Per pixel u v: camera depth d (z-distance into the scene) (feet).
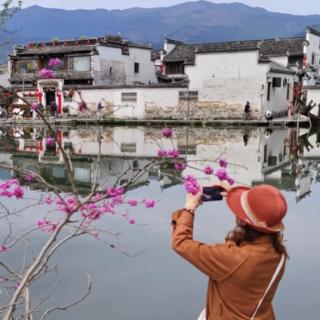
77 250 25.41
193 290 20.80
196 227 29.91
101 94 132.77
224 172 12.18
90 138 95.20
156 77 169.07
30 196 35.27
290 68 141.08
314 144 83.10
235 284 8.55
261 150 73.92
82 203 12.11
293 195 40.47
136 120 128.88
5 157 67.72
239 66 120.06
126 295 20.15
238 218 8.79
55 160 64.85
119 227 29.63
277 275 8.66
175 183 43.70
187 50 166.81
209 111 124.36
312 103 117.50
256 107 119.34
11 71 153.69
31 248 25.18
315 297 20.11
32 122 116.47
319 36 158.81
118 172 52.31
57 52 147.02
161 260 24.23
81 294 20.26
